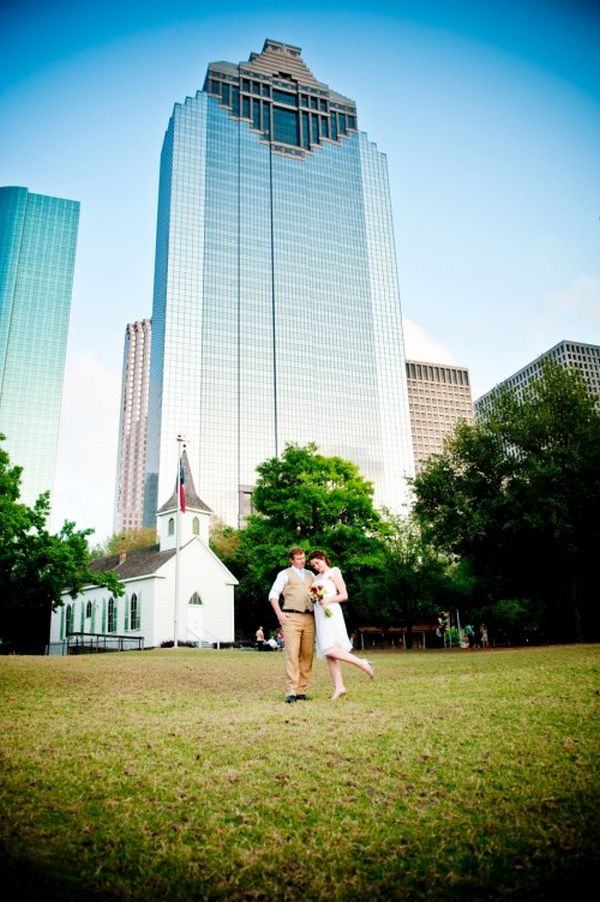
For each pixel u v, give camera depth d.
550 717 6.08
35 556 35.88
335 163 157.50
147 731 5.95
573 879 3.18
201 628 46.31
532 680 8.54
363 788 4.46
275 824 3.93
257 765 4.91
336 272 147.88
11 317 147.50
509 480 30.22
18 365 144.88
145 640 44.28
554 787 4.29
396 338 148.75
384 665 15.13
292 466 39.09
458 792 4.33
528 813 3.95
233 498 121.81
